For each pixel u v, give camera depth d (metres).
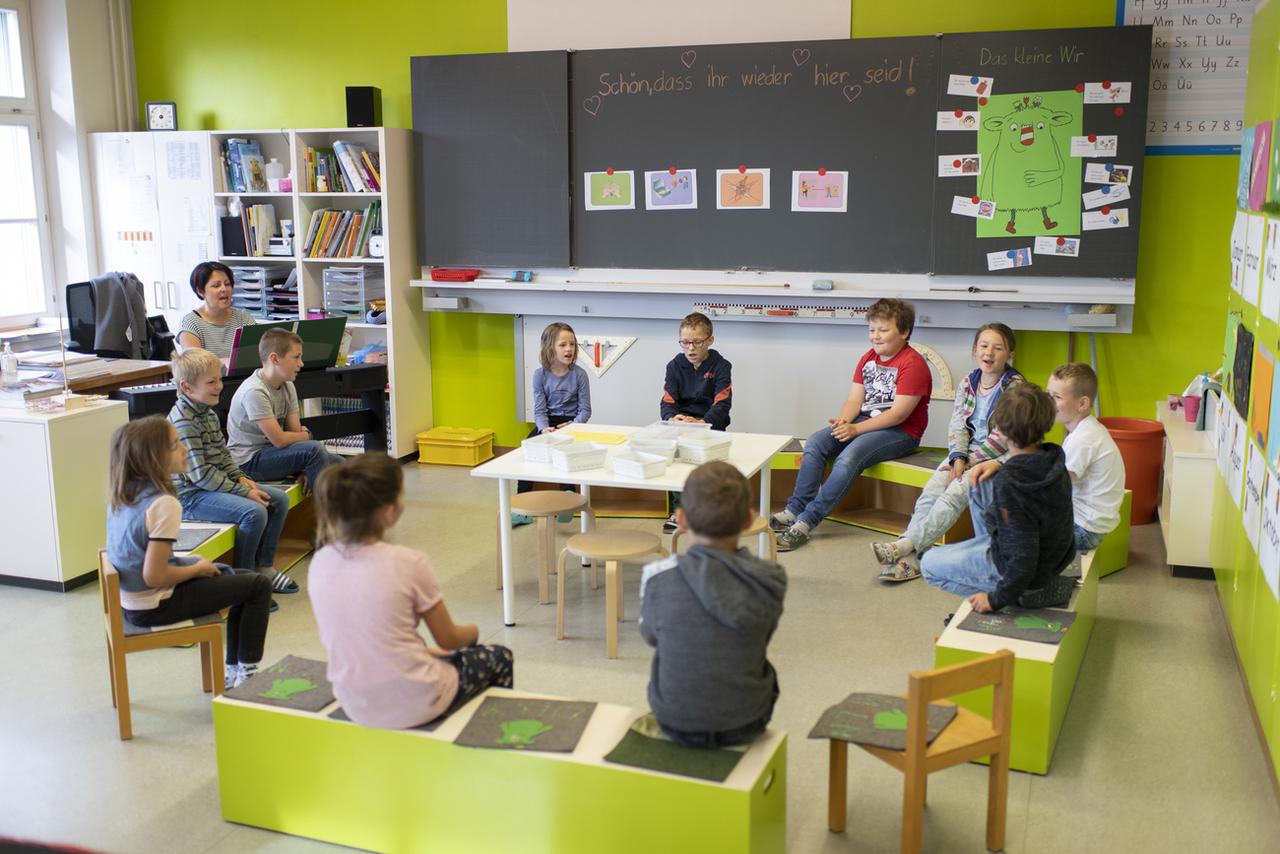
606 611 4.03
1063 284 5.50
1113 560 4.53
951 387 5.77
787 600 4.28
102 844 2.70
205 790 2.95
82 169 6.82
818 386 5.99
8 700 3.47
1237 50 5.20
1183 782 2.93
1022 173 5.44
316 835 2.71
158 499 3.11
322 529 2.56
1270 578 3.06
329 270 6.51
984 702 2.96
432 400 6.81
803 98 5.69
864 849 2.63
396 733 2.55
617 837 2.39
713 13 5.86
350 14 6.54
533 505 4.17
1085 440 3.77
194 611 3.26
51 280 7.00
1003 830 2.62
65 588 4.40
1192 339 5.50
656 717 2.45
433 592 2.57
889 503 5.41
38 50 6.73
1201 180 5.35
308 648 3.85
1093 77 5.27
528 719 2.58
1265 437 3.23
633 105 5.95
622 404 6.34
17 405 4.46
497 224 6.28
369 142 6.45
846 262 5.79
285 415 4.70
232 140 6.57
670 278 6.07
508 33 6.23
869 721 2.58
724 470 2.37
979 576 3.47
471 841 2.54
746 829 2.27
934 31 5.58
